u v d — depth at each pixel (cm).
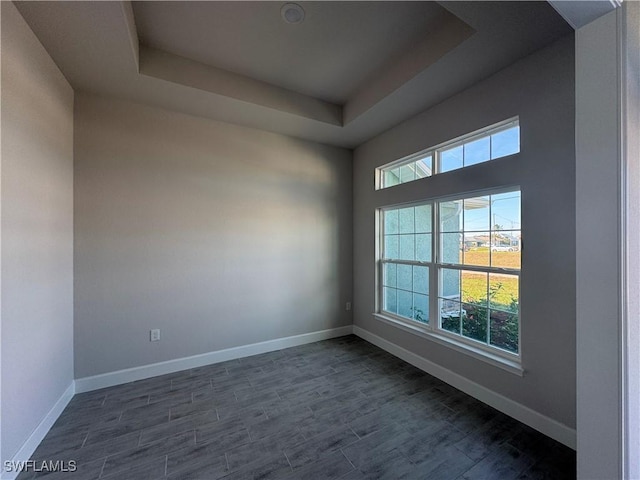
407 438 194
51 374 208
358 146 408
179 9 197
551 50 196
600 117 109
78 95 257
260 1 191
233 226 331
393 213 360
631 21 107
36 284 187
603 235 108
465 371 253
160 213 291
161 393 253
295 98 309
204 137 314
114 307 270
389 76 265
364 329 397
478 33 188
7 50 158
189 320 305
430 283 299
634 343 106
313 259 388
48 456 178
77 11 168
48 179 205
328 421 213
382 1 191
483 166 242
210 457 178
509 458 176
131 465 171
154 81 244
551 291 196
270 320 355
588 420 111
